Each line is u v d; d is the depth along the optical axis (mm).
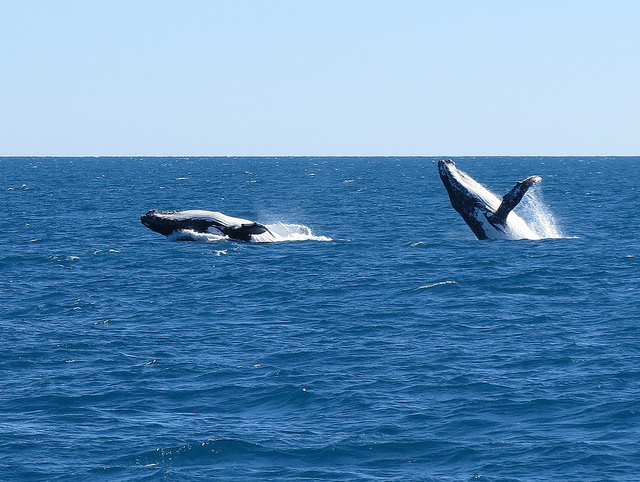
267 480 29688
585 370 41688
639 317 53031
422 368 42719
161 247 90062
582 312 55219
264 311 57281
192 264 78125
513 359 44062
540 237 94312
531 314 54906
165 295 63469
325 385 40219
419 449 32312
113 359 45219
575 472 29625
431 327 51750
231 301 60969
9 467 30672
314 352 46188
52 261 80500
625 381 39625
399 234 103312
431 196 187125
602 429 33625
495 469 30156
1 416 36312
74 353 46500
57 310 58094
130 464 31047
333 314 55969
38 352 46688
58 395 39125
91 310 58031
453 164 87875
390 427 34594
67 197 187000
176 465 30969
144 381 41344
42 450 32312
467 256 79625
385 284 66375
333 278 69500
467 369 42344
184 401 38438
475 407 36688
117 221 124812
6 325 53469
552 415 35469
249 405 37844
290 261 79188
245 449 32438
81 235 104000
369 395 38625
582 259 77000
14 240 98938
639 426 33750
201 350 47000
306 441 33188
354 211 142250
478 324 52375
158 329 52219
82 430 34562
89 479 29734
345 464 31047
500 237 88125
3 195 194375
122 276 71938
